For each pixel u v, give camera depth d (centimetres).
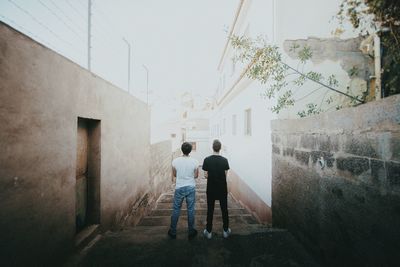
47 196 242
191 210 370
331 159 251
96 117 358
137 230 423
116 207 438
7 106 189
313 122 292
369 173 193
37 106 226
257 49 399
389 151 171
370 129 191
